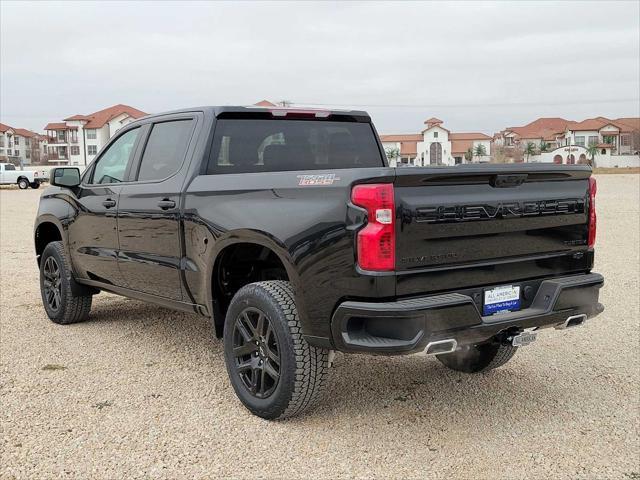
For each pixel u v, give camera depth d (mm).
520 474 3338
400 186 3334
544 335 5844
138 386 4523
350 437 3738
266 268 4422
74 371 4828
